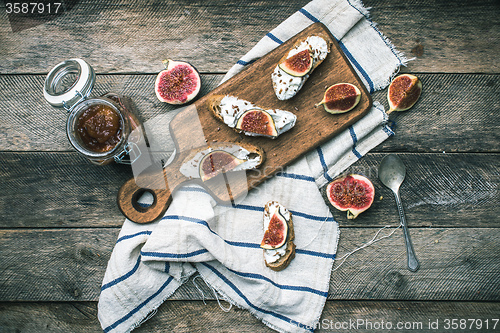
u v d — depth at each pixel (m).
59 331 0.73
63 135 0.75
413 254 0.73
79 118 0.67
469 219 0.74
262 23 0.75
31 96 0.75
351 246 0.73
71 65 0.66
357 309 0.73
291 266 0.73
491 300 0.73
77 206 0.74
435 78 0.74
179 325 0.73
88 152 0.66
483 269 0.73
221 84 0.73
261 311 0.72
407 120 0.74
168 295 0.73
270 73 0.72
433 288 0.73
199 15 0.75
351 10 0.73
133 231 0.72
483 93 0.74
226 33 0.75
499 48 0.74
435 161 0.74
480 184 0.74
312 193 0.73
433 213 0.74
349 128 0.73
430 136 0.74
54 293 0.74
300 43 0.71
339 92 0.71
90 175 0.74
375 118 0.73
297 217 0.73
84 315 0.74
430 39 0.74
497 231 0.73
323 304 0.72
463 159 0.74
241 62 0.74
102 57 0.75
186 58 0.75
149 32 0.75
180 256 0.71
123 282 0.71
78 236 0.74
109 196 0.74
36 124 0.75
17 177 0.75
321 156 0.73
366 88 0.73
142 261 0.72
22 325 0.74
